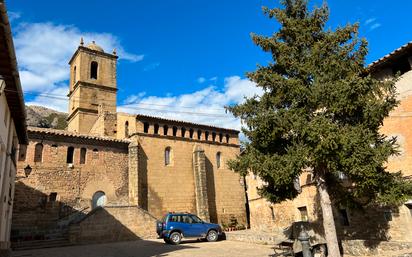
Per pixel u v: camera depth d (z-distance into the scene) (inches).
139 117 1190.3
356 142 390.0
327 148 390.9
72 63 1750.7
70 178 1024.9
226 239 874.8
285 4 514.9
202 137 1362.0
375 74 623.5
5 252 495.2
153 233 969.5
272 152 474.9
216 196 1326.3
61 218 970.1
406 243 477.1
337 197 516.7
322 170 476.4
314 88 435.2
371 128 435.8
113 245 794.2
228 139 1454.2
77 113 1547.7
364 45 457.4
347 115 444.8
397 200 435.8
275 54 500.1
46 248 772.6
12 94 496.1
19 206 915.4
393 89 434.9
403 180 463.2
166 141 1241.4
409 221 540.1
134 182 1093.8
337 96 416.2
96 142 1107.9
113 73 1701.5
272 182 468.4
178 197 1203.2
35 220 929.5
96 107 1588.3
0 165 475.5
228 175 1392.7
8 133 551.2
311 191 738.2
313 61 462.6
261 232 919.0
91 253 643.5
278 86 471.5
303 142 433.1
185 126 1316.4
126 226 933.2
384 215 576.4
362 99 416.5
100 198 1071.6
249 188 1056.8
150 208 1124.5
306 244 399.2
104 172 1095.6
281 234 788.0
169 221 813.9
